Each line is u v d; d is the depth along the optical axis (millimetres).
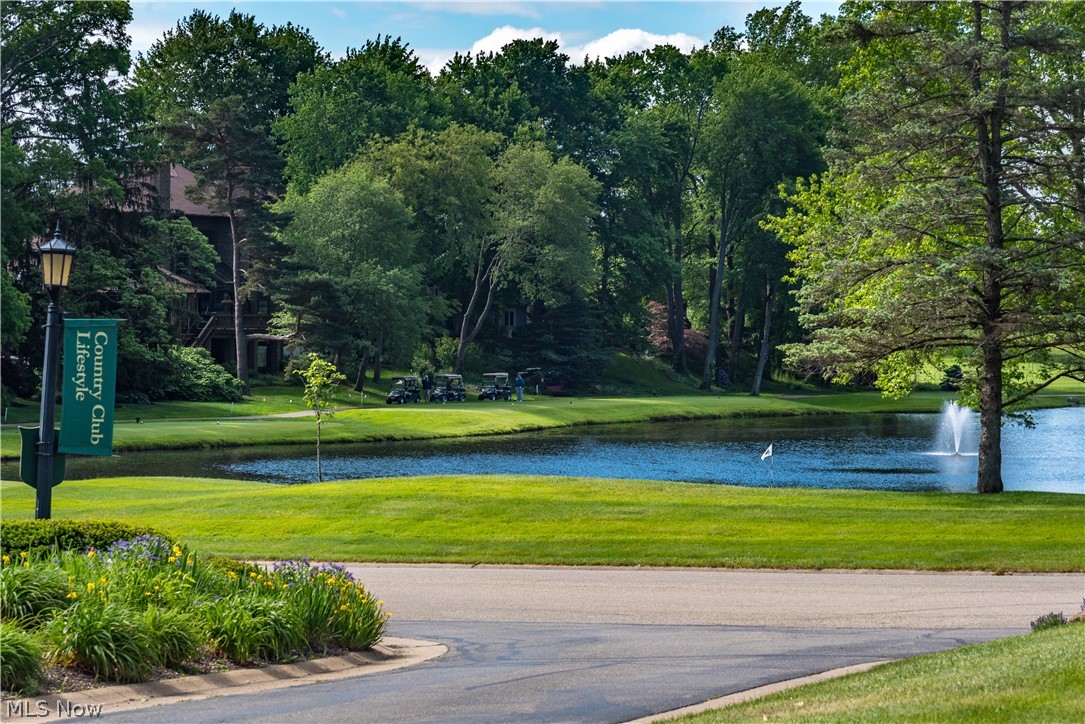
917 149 28812
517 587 18391
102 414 16469
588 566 20438
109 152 64188
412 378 76375
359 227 74688
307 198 77375
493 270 86750
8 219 53844
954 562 20125
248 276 72938
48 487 16406
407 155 81375
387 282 74125
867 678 10562
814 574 19453
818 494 28203
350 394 75188
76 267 62844
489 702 10414
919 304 28078
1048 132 28297
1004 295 28984
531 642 14062
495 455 48375
